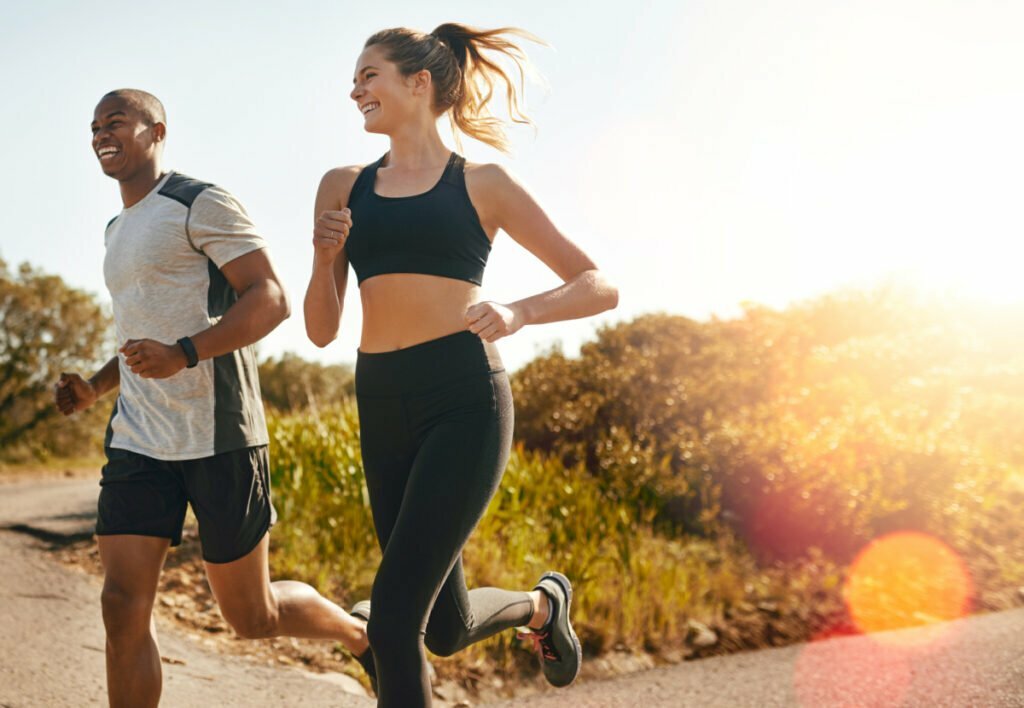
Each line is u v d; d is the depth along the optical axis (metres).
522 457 8.00
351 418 7.57
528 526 6.39
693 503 8.05
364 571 5.37
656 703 3.65
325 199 2.52
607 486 8.12
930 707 3.34
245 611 2.56
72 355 23.84
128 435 2.45
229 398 2.51
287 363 20.81
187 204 2.48
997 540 7.74
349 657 4.32
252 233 2.54
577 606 5.16
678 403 9.67
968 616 5.99
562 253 2.32
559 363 10.26
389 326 2.30
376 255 2.33
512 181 2.35
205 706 3.39
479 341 2.29
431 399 2.23
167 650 4.07
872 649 4.65
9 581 4.90
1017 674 3.71
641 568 5.73
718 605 5.83
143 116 2.57
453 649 2.51
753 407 9.80
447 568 2.14
